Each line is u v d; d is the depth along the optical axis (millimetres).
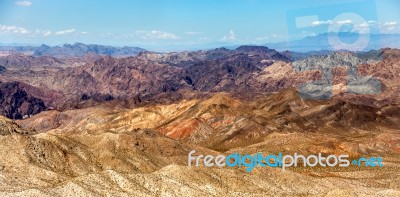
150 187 145125
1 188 130875
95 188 133250
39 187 136125
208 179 159250
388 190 154875
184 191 145000
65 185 130375
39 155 170750
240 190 159375
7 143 168500
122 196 132000
